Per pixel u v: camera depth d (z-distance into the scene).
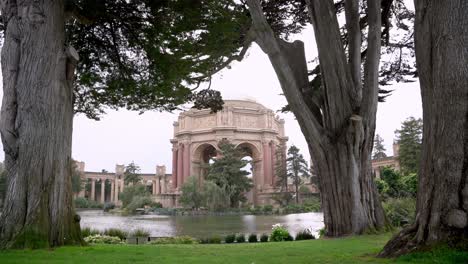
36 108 6.56
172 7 8.98
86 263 4.87
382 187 22.95
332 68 9.45
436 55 4.70
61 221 6.73
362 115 9.73
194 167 63.62
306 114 9.75
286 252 6.41
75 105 11.98
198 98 12.23
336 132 9.72
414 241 4.66
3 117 6.57
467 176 4.27
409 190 22.91
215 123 63.53
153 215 44.50
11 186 6.38
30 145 6.47
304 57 11.14
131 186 62.09
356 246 7.11
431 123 4.70
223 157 53.69
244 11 10.18
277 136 68.69
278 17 10.98
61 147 6.90
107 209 62.50
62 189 6.84
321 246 7.34
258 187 62.69
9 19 6.83
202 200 48.25
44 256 5.36
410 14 11.27
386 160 48.22
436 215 4.45
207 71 11.41
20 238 6.09
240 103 66.06
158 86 10.89
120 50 10.21
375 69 9.77
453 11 4.57
